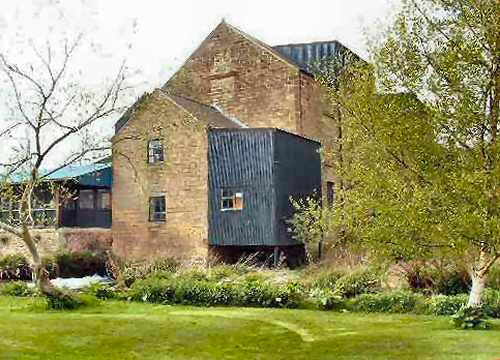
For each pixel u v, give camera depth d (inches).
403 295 625.6
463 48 474.3
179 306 675.4
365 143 522.6
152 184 1223.5
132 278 834.8
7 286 791.1
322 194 1277.1
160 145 1219.2
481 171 449.1
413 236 478.9
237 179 1151.6
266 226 1119.6
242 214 1141.7
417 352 419.2
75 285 935.7
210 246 1165.1
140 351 440.5
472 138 475.5
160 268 960.9
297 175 1195.9
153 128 1133.1
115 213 1255.5
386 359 402.9
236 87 1359.5
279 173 1138.0
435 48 493.4
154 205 1225.4
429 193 466.9
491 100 479.2
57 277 1098.1
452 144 480.7
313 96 1344.7
